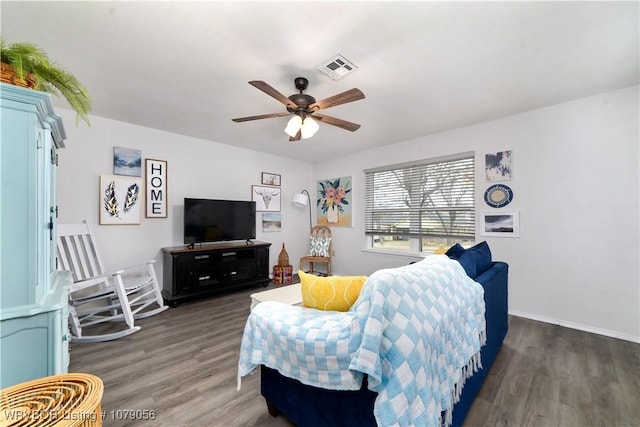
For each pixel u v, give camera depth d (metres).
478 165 3.31
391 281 1.08
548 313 2.85
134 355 2.18
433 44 1.82
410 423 0.92
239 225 4.19
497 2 1.46
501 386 1.77
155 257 3.63
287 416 1.40
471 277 1.74
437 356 1.12
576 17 1.57
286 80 2.28
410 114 3.02
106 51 1.90
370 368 0.93
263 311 1.42
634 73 2.19
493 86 2.39
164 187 3.70
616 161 2.48
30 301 1.21
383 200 4.41
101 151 3.21
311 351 1.12
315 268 5.40
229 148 4.37
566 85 2.39
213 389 1.76
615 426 1.44
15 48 1.23
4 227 1.16
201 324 2.81
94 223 3.17
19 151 1.19
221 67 2.10
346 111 2.94
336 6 1.49
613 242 2.51
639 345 2.34
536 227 2.91
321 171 5.44
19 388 1.00
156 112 3.02
